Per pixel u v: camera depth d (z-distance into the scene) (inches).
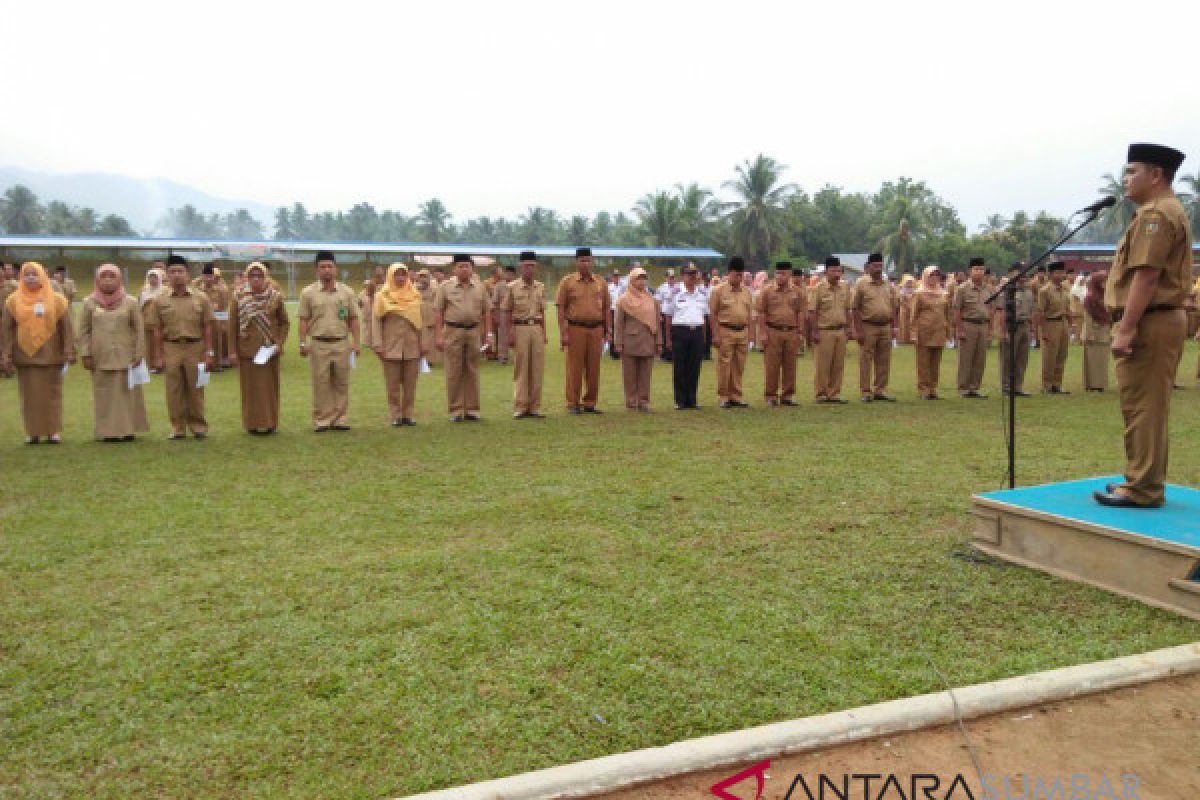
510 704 113.6
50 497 231.1
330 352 343.3
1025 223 2989.7
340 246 2020.2
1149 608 145.0
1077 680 113.3
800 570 167.3
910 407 409.4
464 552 180.2
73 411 406.3
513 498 227.3
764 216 2733.8
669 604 149.3
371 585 160.1
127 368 324.2
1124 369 163.0
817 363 431.8
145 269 1900.8
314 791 94.4
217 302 572.1
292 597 154.3
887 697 113.5
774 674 121.2
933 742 102.4
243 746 104.0
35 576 166.4
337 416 350.0
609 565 171.0
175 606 150.4
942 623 139.8
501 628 139.1
